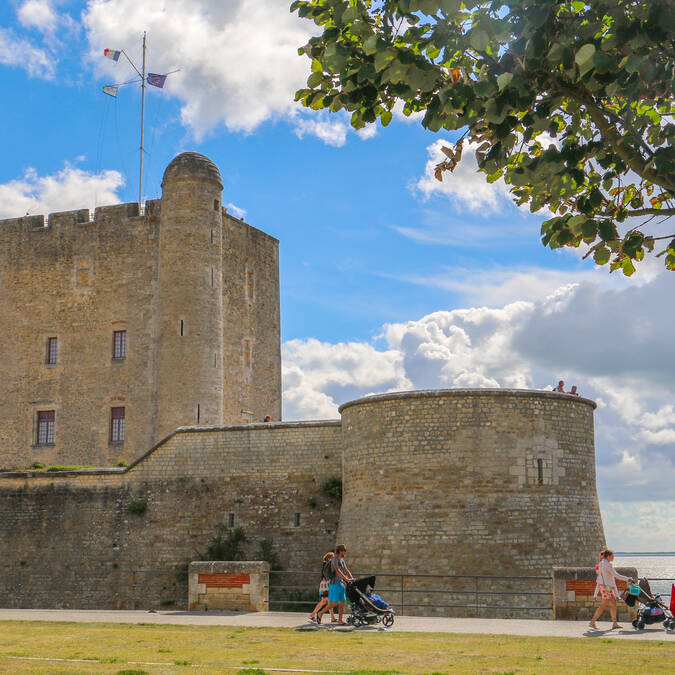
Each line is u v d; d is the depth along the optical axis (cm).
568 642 1662
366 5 1027
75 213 4412
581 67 861
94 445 4172
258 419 4588
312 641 1705
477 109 956
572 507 2764
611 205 1089
